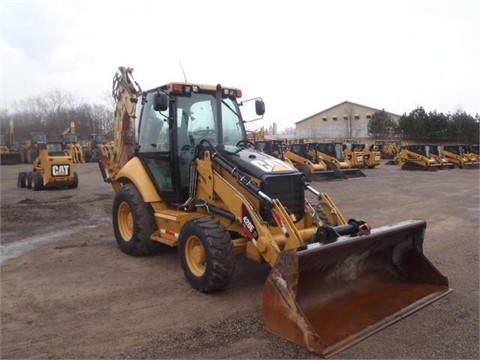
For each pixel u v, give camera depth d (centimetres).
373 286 486
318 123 7619
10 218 1005
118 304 488
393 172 2352
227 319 445
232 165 540
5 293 527
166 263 642
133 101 698
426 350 380
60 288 541
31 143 3284
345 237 439
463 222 948
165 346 392
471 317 444
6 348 391
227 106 659
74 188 1600
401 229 486
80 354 379
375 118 5750
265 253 468
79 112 5359
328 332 393
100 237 815
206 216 533
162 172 636
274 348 382
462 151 2798
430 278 504
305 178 560
